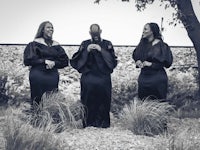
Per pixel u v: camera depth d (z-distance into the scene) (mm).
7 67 15383
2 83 11805
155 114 7844
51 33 8266
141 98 8320
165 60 7957
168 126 8414
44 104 7855
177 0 12031
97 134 7711
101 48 8477
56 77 8250
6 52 17828
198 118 9781
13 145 6043
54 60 8219
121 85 12211
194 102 11250
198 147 6297
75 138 7293
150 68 8094
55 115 7762
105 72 8523
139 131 7746
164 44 8086
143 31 8078
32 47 8125
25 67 15898
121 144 6957
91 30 8578
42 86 8109
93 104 8586
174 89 12297
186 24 12039
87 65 8539
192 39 12102
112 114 10023
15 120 6715
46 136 6273
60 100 8102
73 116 7883
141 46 8203
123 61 17016
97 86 8453
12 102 11227
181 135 6680
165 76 8141
